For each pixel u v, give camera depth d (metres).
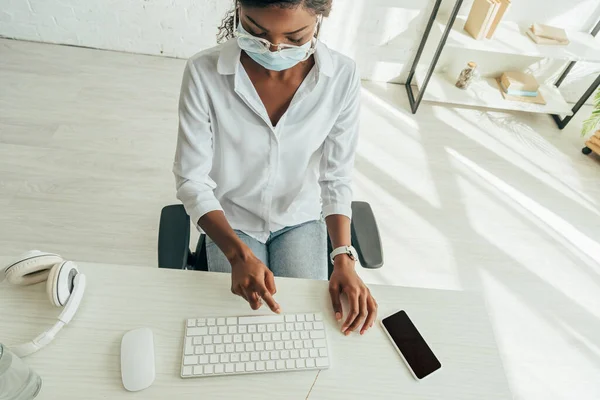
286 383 0.73
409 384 0.74
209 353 0.74
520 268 1.86
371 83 2.70
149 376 0.70
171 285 0.83
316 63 0.86
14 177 1.85
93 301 0.79
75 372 0.70
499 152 2.37
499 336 1.65
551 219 2.07
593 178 2.30
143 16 2.42
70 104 2.22
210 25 2.47
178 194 0.97
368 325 0.80
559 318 1.72
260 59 0.80
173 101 2.36
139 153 2.05
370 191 2.07
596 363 1.61
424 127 2.45
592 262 1.92
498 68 2.59
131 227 1.77
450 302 0.86
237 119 0.91
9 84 2.26
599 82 2.33
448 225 1.98
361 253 0.98
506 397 0.74
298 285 0.86
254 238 1.16
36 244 1.66
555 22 2.34
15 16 2.43
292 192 1.11
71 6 2.37
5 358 0.62
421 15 2.35
